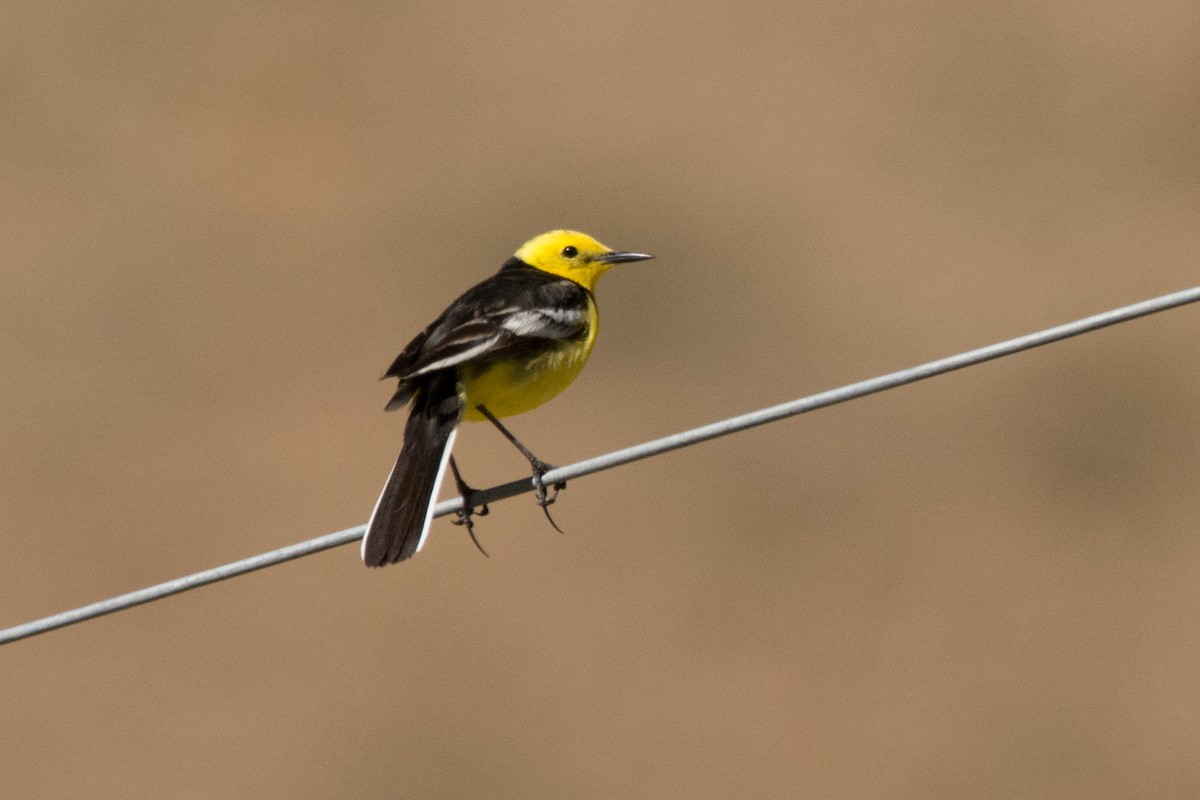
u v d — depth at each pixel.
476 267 19.28
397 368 7.90
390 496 7.45
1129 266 18.70
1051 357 17.84
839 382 17.53
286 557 7.04
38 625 6.72
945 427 16.97
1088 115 20.80
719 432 6.90
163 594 6.78
